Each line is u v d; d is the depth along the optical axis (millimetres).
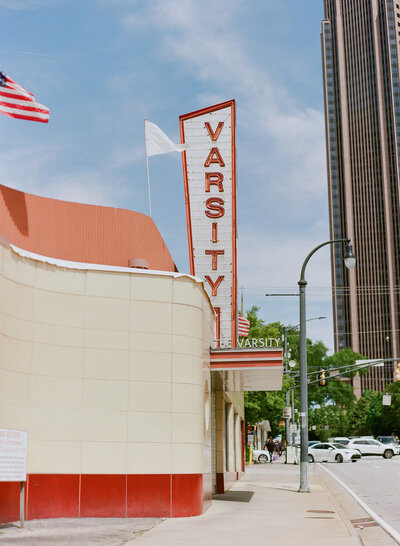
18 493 13031
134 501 14211
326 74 178000
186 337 15422
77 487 13922
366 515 16016
